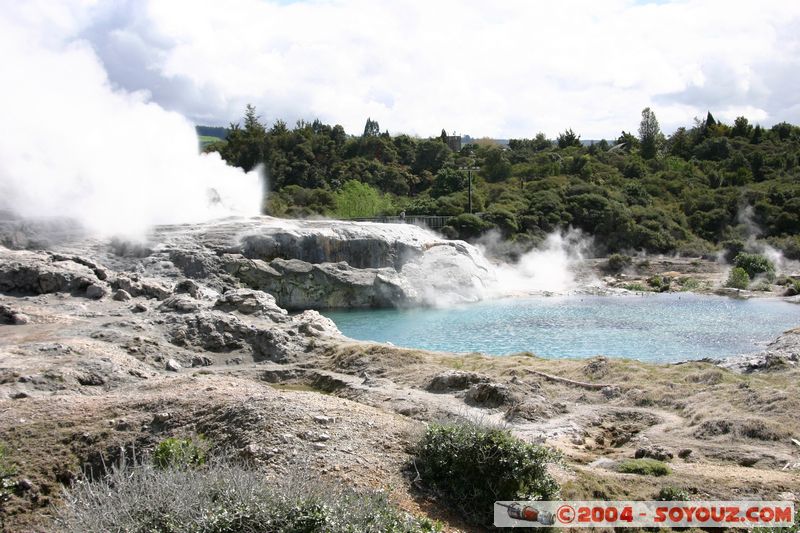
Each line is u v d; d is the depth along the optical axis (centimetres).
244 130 8838
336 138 9881
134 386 1579
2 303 2597
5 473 1084
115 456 1168
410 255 4241
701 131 10812
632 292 4372
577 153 9706
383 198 7469
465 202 6781
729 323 3231
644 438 1449
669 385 1809
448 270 4172
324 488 866
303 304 3762
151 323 2378
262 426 1141
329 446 1086
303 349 2339
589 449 1434
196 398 1338
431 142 9275
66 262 3014
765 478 1142
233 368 2159
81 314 2533
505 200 6719
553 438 1472
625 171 8562
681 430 1485
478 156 9631
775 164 8512
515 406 1647
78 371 1805
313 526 764
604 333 3000
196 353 2217
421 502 971
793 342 2298
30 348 1966
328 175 8344
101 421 1260
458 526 931
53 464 1136
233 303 2666
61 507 992
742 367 2062
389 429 1177
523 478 984
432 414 1575
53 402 1357
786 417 1481
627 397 1748
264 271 3625
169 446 1075
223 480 836
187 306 2566
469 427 1060
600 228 6134
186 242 3675
